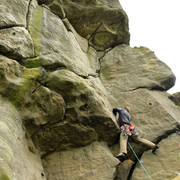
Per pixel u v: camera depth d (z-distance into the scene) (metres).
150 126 7.08
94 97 6.20
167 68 9.02
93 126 6.27
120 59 9.45
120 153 6.05
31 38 6.17
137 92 8.16
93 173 5.58
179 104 9.15
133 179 5.90
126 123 6.54
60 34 7.27
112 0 10.76
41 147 5.74
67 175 5.53
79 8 9.32
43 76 5.57
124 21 10.15
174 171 5.88
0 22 5.61
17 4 6.58
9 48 5.30
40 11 7.40
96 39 9.85
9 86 4.93
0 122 4.26
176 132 6.90
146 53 9.66
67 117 5.88
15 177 3.76
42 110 5.43
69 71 6.15
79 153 5.99
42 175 5.19
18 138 4.67
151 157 6.36
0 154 3.64
